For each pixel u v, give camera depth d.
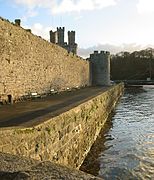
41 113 11.57
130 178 12.29
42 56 23.47
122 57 142.12
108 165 13.94
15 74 17.73
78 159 13.09
